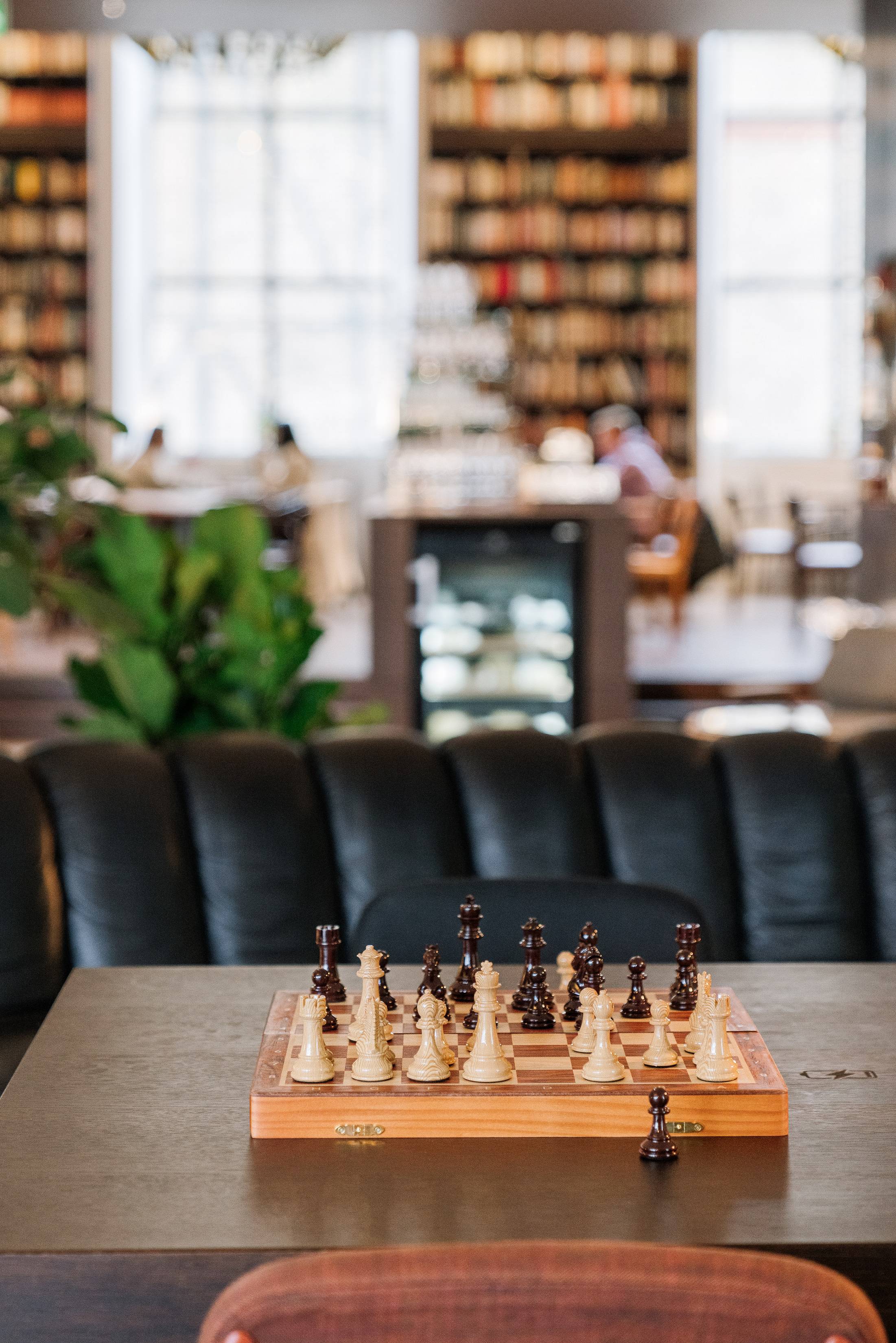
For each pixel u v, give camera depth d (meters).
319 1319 0.76
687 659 8.61
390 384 12.51
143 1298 1.12
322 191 12.45
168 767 2.62
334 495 11.77
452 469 6.79
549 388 12.14
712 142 12.20
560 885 2.12
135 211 12.32
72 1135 1.35
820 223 12.45
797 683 8.01
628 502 10.45
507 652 6.52
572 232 12.13
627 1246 0.78
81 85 11.96
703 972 1.81
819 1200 1.21
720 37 12.15
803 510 10.53
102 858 2.48
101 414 3.38
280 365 12.58
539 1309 0.76
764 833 2.72
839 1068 1.52
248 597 3.27
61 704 8.01
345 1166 1.28
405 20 7.99
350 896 2.62
